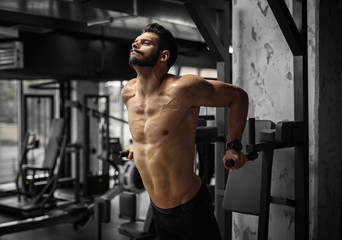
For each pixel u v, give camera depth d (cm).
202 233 151
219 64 233
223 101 147
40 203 530
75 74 485
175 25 404
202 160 390
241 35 256
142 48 138
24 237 422
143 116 145
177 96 138
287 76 235
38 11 354
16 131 695
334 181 251
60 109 675
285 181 238
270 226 247
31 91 702
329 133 244
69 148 640
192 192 147
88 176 612
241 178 212
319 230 238
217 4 229
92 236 425
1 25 429
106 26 455
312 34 232
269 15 242
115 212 525
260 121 213
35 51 460
